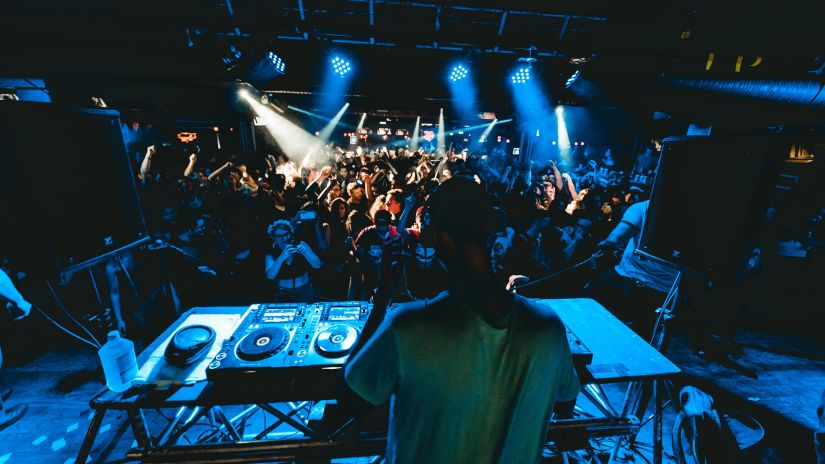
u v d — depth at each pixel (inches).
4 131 53.9
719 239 70.3
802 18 121.3
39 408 108.3
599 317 82.3
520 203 236.7
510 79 204.8
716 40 148.1
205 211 219.9
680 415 76.0
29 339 139.9
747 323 167.5
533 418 28.5
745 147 64.7
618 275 154.9
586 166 501.0
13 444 96.3
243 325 68.4
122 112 382.6
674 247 81.5
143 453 62.4
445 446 27.5
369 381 27.5
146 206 186.2
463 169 275.4
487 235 28.2
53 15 121.7
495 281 27.5
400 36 129.6
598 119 558.3
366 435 63.2
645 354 70.6
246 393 57.0
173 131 435.8
